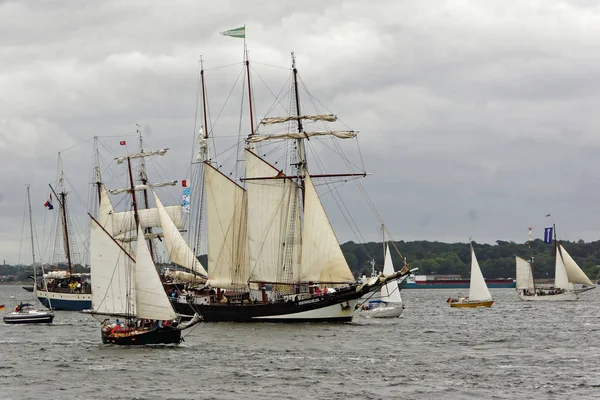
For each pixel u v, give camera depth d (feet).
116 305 414.21
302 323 529.86
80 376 334.65
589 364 361.92
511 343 440.86
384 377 329.52
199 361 367.86
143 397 296.51
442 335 479.41
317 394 299.38
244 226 561.43
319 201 528.22
